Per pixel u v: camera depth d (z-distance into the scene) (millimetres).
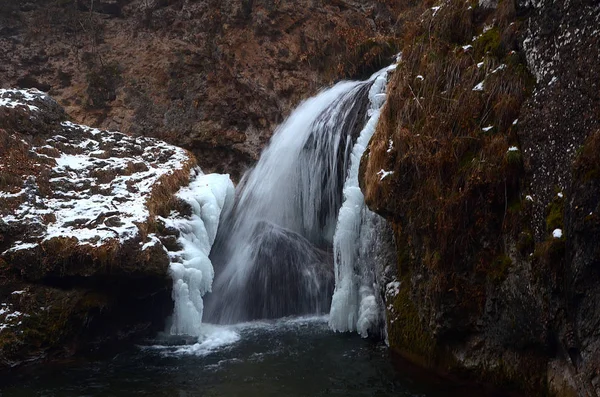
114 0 11562
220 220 8562
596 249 3750
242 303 7625
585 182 3865
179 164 7941
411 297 5762
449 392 4984
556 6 4570
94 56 11047
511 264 4723
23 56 11109
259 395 5086
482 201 4953
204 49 10930
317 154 8562
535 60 4852
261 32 10805
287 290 7730
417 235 5523
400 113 5895
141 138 8344
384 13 10711
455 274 5129
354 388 5156
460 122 5305
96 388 5348
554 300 4250
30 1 11625
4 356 5777
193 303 6766
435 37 6117
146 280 6551
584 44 4223
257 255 8000
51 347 6086
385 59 9711
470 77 5445
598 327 3783
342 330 6809
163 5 11414
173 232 6855
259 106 10578
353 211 6914
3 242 6113
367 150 6266
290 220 8891
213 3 11055
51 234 6227
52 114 7770
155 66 10977
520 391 4668
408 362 5672
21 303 6008
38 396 5191
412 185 5559
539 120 4613
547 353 4496
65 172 7055
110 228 6375
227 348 6352
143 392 5223
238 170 10688
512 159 4770
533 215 4586
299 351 6145
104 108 10680
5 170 6602
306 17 10844
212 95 10781
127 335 6723
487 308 4922
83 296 6309
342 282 6898
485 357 4961
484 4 5918
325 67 10445
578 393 3996
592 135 3951
